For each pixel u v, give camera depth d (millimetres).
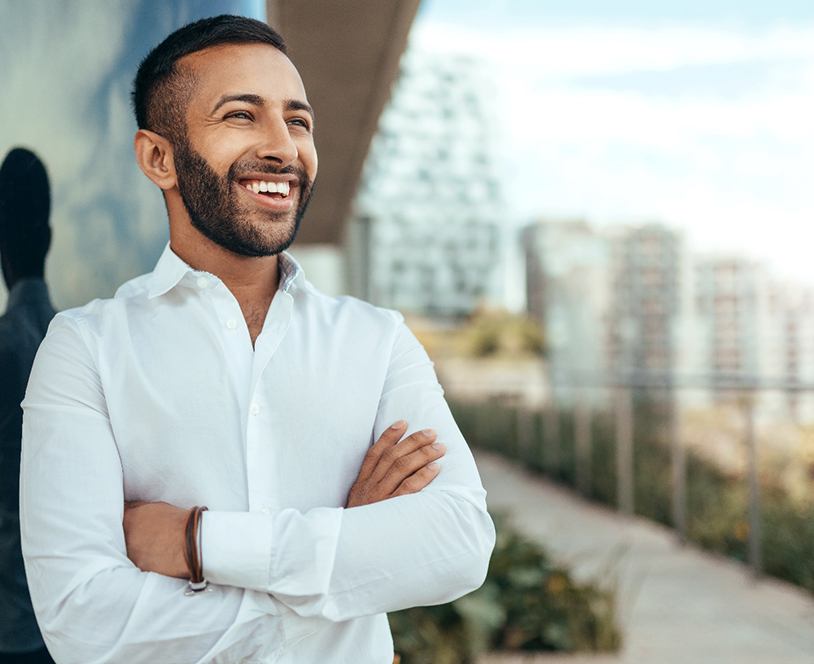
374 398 1417
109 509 1265
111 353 1342
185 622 1194
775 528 5660
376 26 4824
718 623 4520
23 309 1703
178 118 1351
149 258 2082
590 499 8500
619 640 4039
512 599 4074
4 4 1672
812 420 5508
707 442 7180
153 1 2031
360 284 21109
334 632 1318
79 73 1861
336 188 9000
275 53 1368
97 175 1900
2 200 1677
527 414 10969
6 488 1644
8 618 1636
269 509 1319
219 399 1339
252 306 1431
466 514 1305
